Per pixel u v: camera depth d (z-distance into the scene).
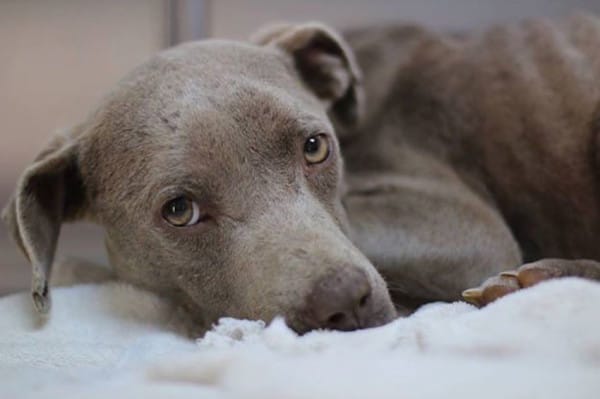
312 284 0.42
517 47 0.65
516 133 0.62
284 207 0.47
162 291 0.52
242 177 0.47
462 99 0.64
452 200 0.59
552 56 0.64
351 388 0.29
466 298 0.46
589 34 0.65
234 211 0.47
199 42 0.56
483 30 0.69
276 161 0.48
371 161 0.62
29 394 0.31
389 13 0.78
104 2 0.79
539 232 0.63
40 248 0.51
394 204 0.58
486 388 0.28
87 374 0.37
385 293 0.45
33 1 0.79
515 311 0.36
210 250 0.48
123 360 0.42
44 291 0.50
